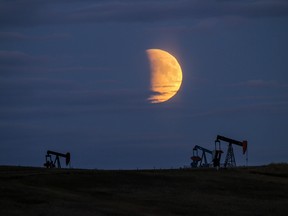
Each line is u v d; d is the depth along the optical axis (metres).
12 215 168.00
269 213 191.62
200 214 186.50
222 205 199.62
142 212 183.88
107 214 176.75
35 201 186.62
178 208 192.12
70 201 191.00
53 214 170.38
